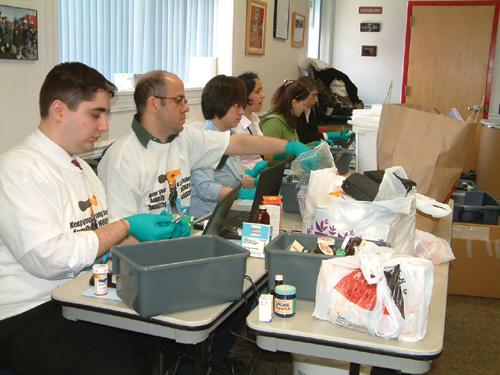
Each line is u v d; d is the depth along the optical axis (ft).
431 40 20.89
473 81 20.79
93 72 4.35
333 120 18.38
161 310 3.52
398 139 5.80
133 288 3.50
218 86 7.73
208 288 3.69
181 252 4.08
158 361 4.18
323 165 6.21
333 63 22.39
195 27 11.51
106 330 4.26
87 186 4.74
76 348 4.02
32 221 3.90
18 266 4.30
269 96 16.22
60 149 4.38
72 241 3.99
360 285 3.41
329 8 21.42
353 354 3.37
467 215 9.51
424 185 5.55
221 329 5.79
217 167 6.98
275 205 5.30
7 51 5.94
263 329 3.46
